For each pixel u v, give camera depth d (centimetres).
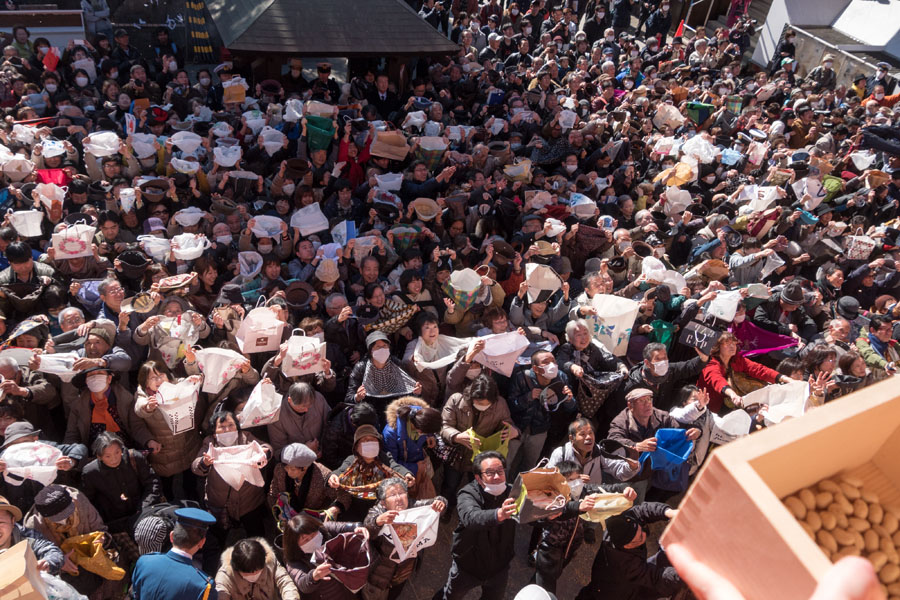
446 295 719
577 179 1062
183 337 607
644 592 504
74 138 982
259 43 1260
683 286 753
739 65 1730
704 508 112
